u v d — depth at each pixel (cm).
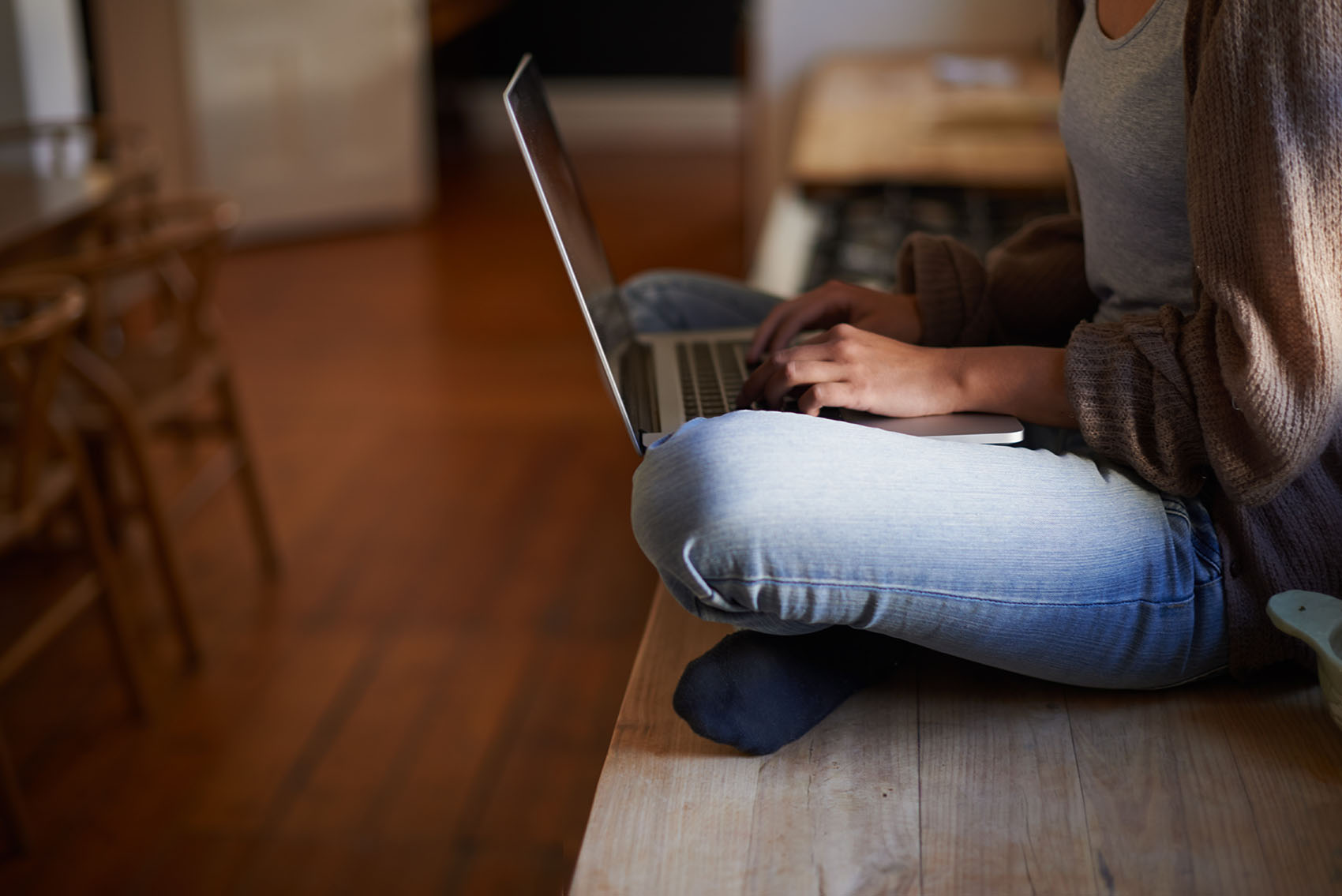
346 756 202
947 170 251
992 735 104
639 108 704
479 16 612
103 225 252
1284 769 98
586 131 710
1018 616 96
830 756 102
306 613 243
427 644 233
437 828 187
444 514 282
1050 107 306
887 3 399
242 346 386
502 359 375
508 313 416
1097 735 104
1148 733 103
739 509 90
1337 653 96
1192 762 100
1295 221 89
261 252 489
